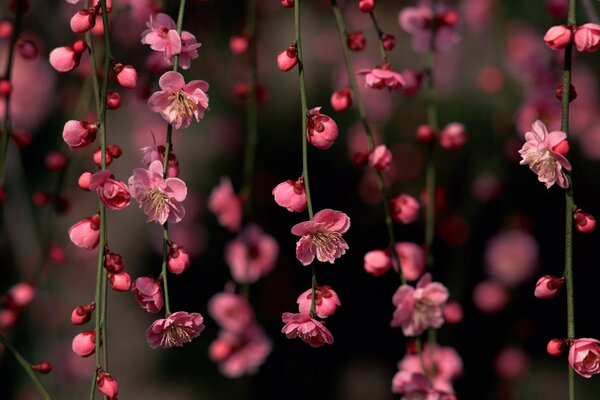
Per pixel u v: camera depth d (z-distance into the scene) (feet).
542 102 5.02
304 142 3.94
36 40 5.43
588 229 3.92
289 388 5.51
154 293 3.92
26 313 5.18
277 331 5.49
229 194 4.83
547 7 4.92
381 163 4.13
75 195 5.55
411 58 5.98
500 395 5.27
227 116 6.00
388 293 5.60
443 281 5.49
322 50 6.19
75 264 5.60
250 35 4.71
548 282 3.94
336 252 3.93
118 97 4.02
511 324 5.32
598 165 5.70
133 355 5.82
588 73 5.74
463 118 5.83
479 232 5.54
